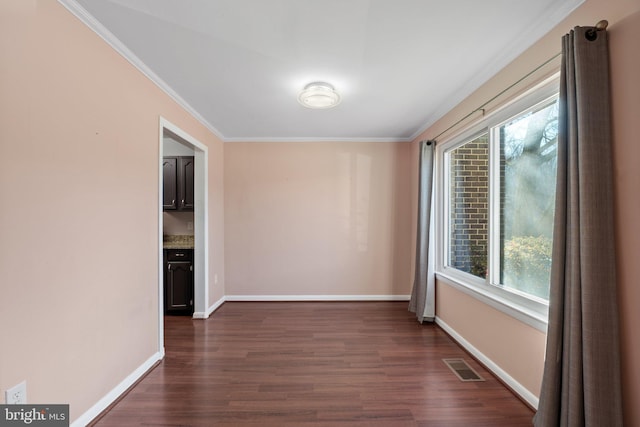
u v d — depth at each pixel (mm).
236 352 2604
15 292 1286
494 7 1567
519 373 1951
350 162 4203
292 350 2641
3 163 1240
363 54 2029
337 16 1634
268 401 1903
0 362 1235
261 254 4207
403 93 2666
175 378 2180
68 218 1543
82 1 1523
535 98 1882
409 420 1727
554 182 1806
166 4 1537
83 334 1638
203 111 3127
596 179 1333
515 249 2166
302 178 4188
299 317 3529
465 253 2889
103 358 1790
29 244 1344
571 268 1401
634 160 1245
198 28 1743
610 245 1316
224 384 2098
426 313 3316
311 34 1802
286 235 4207
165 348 2682
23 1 1317
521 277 2104
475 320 2504
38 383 1383
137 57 2062
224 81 2430
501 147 2334
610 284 1307
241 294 4215
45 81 1420
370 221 4207
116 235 1915
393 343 2795
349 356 2527
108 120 1841
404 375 2221
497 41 1879
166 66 2189
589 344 1313
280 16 1632
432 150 3303
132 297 2082
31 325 1353
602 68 1342
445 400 1916
